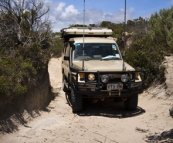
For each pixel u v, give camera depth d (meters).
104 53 8.72
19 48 8.33
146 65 10.39
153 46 11.87
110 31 9.94
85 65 7.82
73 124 6.71
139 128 6.27
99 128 6.43
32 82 7.62
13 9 9.48
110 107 8.48
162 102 8.46
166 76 9.48
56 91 10.68
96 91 7.31
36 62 8.38
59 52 19.19
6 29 9.02
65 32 9.85
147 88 10.01
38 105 7.77
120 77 7.47
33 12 9.69
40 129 6.27
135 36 16.38
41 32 9.55
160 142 5.27
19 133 5.96
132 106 7.89
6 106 6.32
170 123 6.53
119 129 6.35
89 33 9.83
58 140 5.63
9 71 6.79
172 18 14.41
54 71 15.57
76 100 7.69
